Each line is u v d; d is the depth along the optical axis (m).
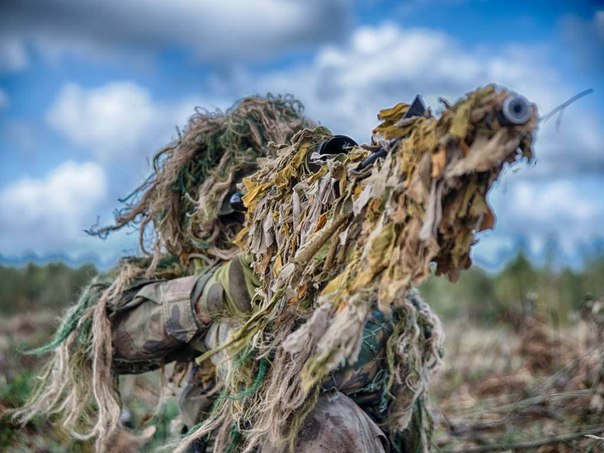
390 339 2.50
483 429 4.19
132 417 3.87
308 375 1.90
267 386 2.35
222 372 2.47
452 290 7.71
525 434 4.02
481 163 1.74
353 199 2.06
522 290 7.39
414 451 2.68
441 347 2.72
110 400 2.72
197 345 2.62
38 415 3.58
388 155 1.96
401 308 2.53
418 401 2.67
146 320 2.63
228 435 2.49
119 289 2.71
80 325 2.79
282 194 2.34
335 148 2.36
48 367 2.95
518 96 1.73
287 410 2.29
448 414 4.52
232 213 2.76
